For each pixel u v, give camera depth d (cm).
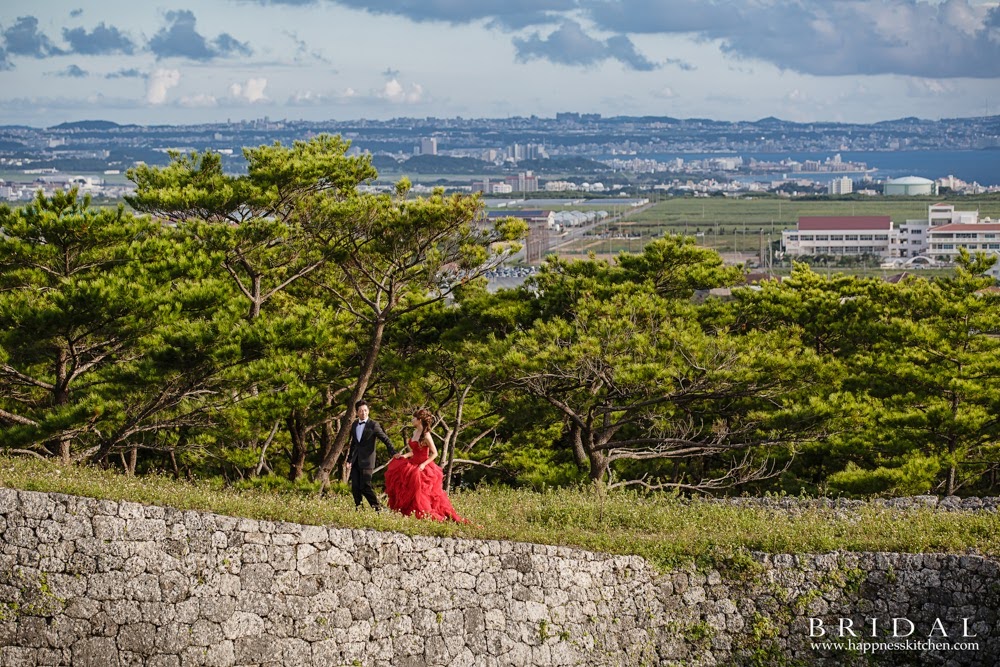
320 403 3209
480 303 3362
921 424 3566
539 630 1783
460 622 1734
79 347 2717
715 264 3962
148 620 1544
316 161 3136
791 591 1900
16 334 2581
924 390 3744
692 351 3081
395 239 3033
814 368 3070
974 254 3844
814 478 3822
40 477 1617
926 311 3862
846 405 3128
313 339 2780
